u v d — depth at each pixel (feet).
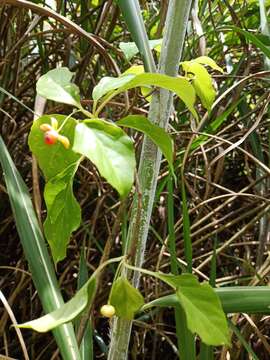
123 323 1.06
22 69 2.23
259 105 2.16
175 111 2.06
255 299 1.07
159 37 1.78
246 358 1.67
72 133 0.84
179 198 2.11
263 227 1.88
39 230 1.22
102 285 1.93
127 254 0.98
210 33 2.26
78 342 1.14
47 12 1.34
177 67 1.02
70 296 1.96
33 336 1.81
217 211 2.06
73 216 0.87
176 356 1.94
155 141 0.84
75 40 2.24
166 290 1.89
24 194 1.26
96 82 2.10
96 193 2.06
